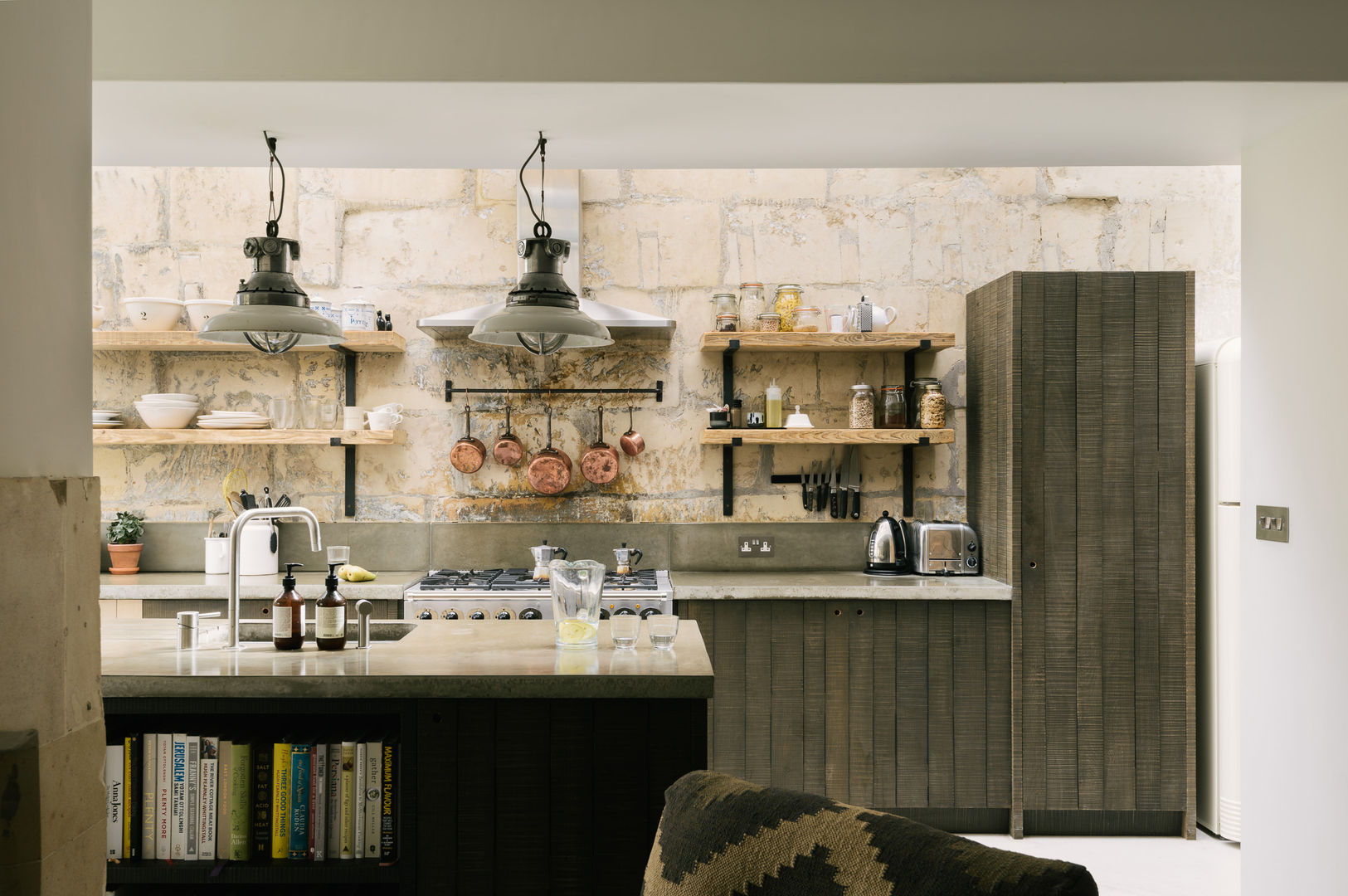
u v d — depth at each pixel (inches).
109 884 85.8
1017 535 142.4
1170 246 168.1
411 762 86.7
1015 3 91.4
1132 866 130.4
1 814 37.9
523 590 141.2
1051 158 114.0
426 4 91.1
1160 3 91.0
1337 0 90.4
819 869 44.1
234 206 166.1
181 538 162.9
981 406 157.0
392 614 144.1
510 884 86.9
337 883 88.3
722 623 143.6
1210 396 144.9
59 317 43.0
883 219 168.1
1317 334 98.3
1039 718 141.9
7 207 38.9
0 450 38.4
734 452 167.9
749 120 101.4
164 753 87.4
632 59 91.7
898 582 149.3
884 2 91.8
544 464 160.4
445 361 167.3
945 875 40.3
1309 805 99.3
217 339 111.0
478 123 102.0
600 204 167.9
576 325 99.7
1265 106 97.0
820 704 143.2
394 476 167.0
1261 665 107.5
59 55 43.1
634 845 87.5
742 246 168.1
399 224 167.3
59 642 41.0
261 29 90.6
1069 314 142.9
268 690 84.0
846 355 167.9
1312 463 98.8
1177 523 141.9
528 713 87.3
